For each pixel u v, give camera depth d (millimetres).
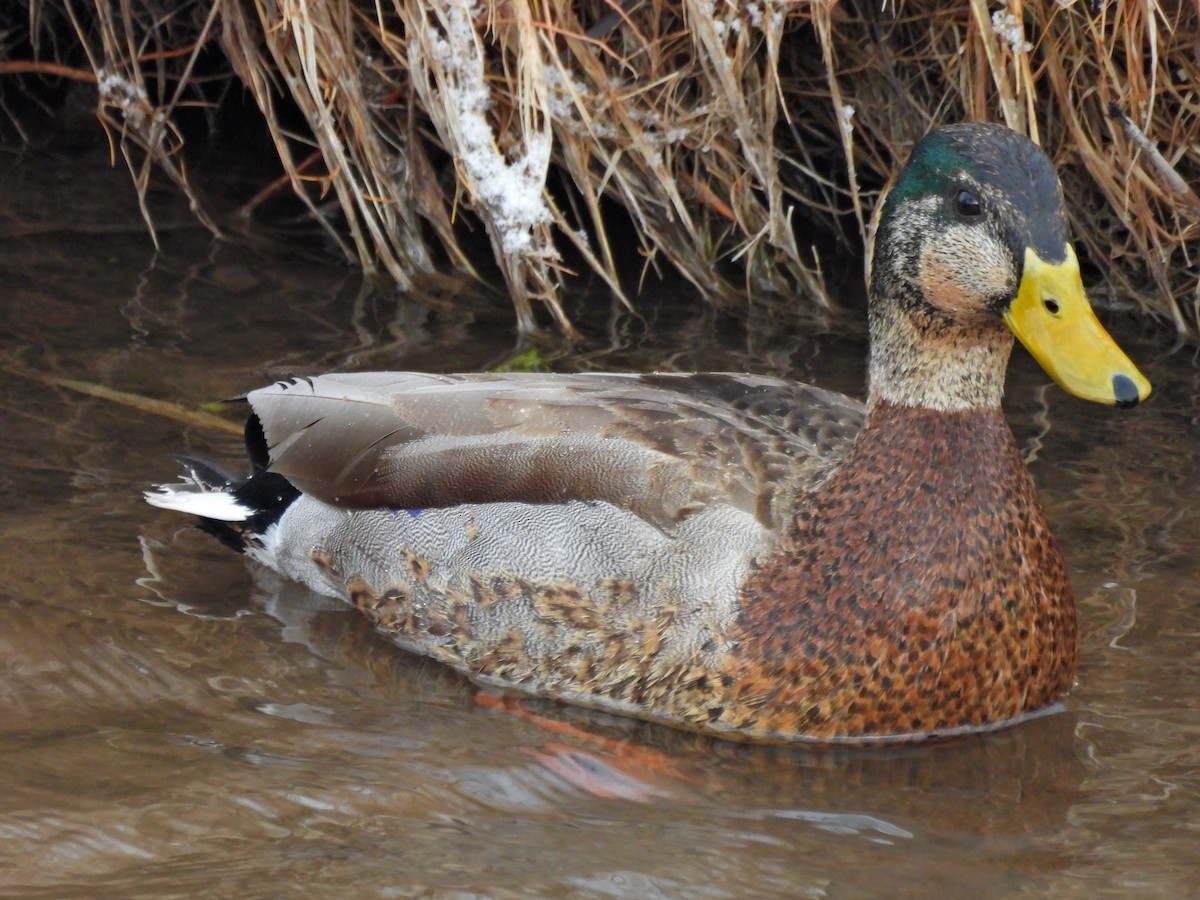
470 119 11320
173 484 9297
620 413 8305
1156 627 8516
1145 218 11586
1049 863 6715
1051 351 7293
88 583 8742
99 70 12719
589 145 11859
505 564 8172
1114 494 9703
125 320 11312
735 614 7676
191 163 13492
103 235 12469
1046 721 7871
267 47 12680
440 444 8531
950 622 7551
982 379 7719
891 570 7562
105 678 7941
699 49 11547
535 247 11523
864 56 12305
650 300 12172
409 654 8516
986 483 7645
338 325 11508
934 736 7742
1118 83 11180
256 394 9234
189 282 11938
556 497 8172
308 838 6711
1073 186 12195
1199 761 7477
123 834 6648
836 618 7574
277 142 12250
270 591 8992
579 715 7965
